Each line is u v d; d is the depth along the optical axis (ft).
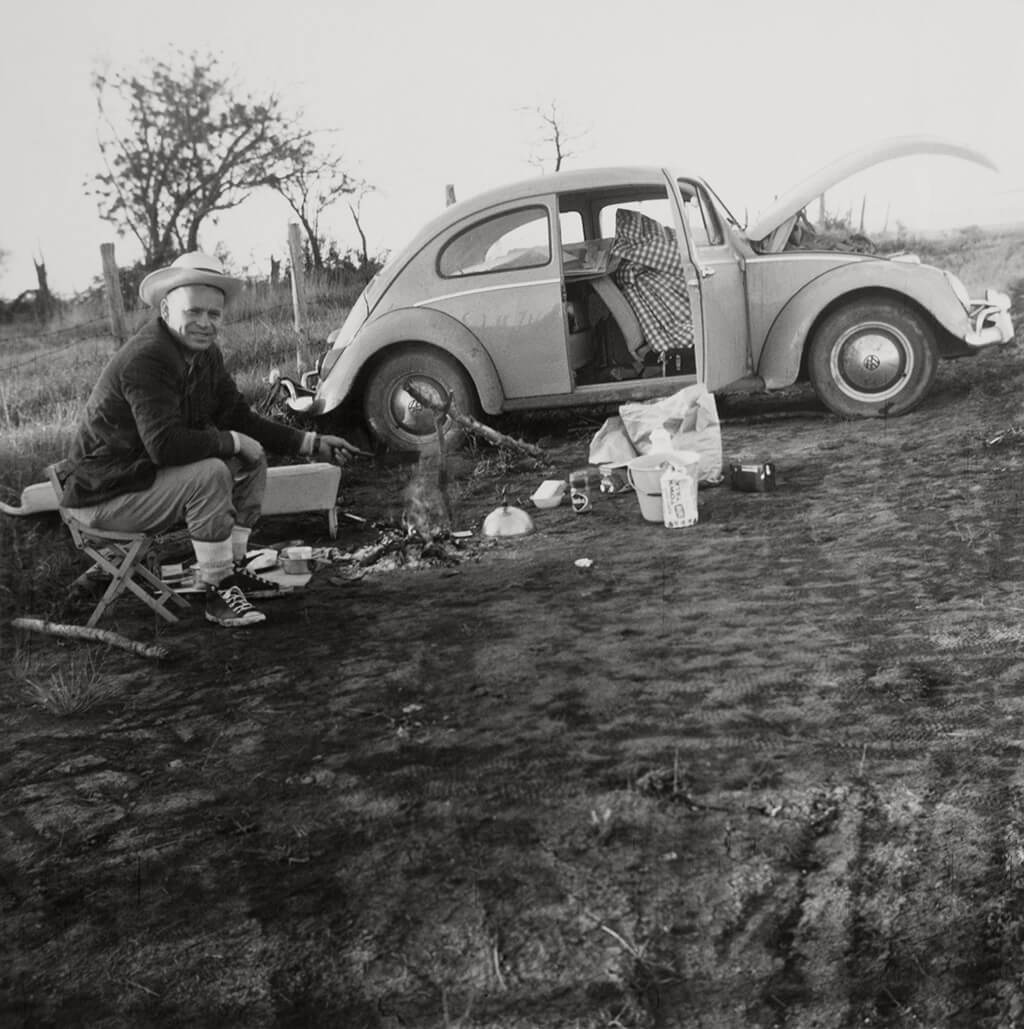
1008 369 27.45
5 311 38.37
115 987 7.66
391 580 16.55
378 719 11.50
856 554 15.66
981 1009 6.98
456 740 10.83
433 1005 7.29
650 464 18.40
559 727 10.91
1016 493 17.57
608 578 15.69
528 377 24.32
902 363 24.14
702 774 9.74
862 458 21.13
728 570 15.55
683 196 24.41
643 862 8.55
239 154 39.37
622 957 7.58
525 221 24.25
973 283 37.60
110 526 14.92
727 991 7.25
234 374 31.14
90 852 9.39
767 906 7.99
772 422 25.49
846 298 24.38
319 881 8.67
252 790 10.21
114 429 14.48
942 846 8.49
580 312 25.76
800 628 13.07
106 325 37.22
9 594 16.28
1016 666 11.47
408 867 8.75
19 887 8.94
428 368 24.45
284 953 7.88
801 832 8.79
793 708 10.91
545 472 22.80
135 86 38.55
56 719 12.26
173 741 11.44
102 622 15.33
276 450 16.66
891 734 10.23
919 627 12.75
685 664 12.26
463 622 14.32
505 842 8.95
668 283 24.43
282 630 14.57
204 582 14.96
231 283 14.69
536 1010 7.18
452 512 20.31
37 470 23.30
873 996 7.14
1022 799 9.01
